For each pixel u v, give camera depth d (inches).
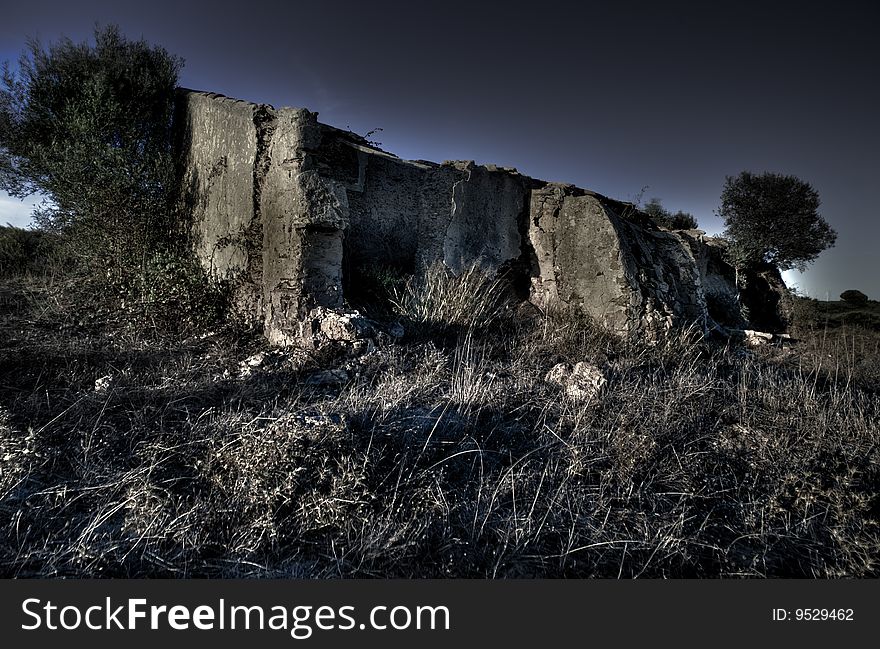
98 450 114.5
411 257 281.6
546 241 301.3
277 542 92.4
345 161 250.7
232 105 243.1
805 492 118.7
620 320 260.7
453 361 192.9
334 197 215.0
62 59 317.1
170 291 229.6
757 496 119.9
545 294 300.7
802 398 177.0
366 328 200.1
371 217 265.9
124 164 276.5
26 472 104.0
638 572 94.0
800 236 563.2
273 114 227.6
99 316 237.9
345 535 95.0
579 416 146.3
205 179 267.4
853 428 153.5
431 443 126.6
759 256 482.0
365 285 257.1
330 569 88.5
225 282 244.2
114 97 305.4
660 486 121.8
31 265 330.0
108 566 86.0
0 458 104.6
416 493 105.9
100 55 325.1
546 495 112.5
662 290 283.4
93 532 92.4
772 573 97.7
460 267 279.7
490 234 295.7
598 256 274.2
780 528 109.7
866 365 261.4
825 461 131.4
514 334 245.9
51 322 229.1
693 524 109.0
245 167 231.5
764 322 458.6
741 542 106.0
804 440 142.6
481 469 115.9
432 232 278.4
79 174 269.1
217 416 136.3
